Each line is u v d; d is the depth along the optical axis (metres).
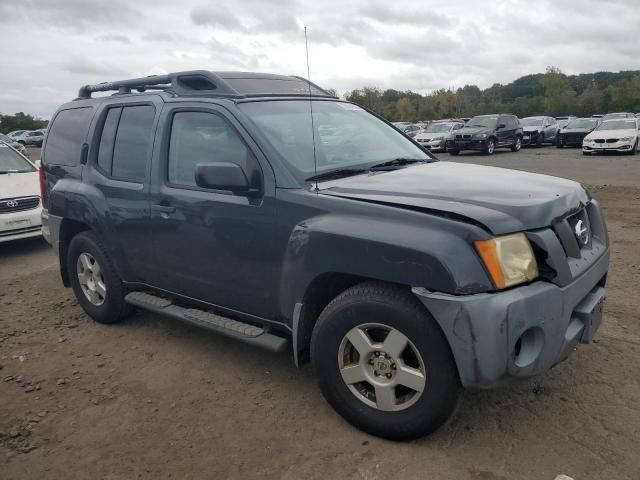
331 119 4.09
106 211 4.42
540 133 28.05
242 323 3.72
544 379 3.54
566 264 2.80
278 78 4.45
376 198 2.98
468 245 2.61
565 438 2.93
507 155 23.50
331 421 3.22
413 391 2.88
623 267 5.81
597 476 2.63
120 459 2.96
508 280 2.61
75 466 2.92
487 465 2.75
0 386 3.81
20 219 7.81
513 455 2.82
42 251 8.03
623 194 10.80
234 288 3.61
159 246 4.04
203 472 2.83
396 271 2.73
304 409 3.37
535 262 2.73
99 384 3.80
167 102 4.08
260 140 3.41
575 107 71.69
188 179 3.86
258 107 3.73
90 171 4.65
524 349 2.70
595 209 3.51
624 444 2.86
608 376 3.55
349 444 2.99
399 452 2.89
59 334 4.71
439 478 2.68
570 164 18.05
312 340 3.15
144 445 3.08
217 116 3.70
